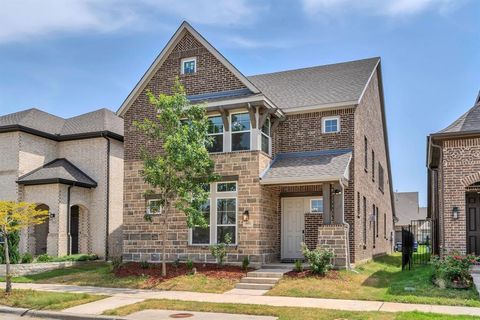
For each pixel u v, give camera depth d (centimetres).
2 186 2384
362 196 2070
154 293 1423
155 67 2088
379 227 2625
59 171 2375
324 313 1074
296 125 2003
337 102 1911
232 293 1403
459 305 1161
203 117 1711
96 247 2436
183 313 1120
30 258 2028
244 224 1770
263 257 1780
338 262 1659
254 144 1802
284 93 2164
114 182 2517
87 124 2627
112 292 1450
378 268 1908
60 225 2270
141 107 2095
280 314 1080
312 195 1916
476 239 1675
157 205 1658
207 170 1686
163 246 1653
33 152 2458
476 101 2188
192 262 1736
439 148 1780
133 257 1964
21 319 1159
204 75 2000
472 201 1700
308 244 1873
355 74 2241
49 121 2661
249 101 1778
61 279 1738
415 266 1880
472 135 1612
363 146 2142
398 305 1174
